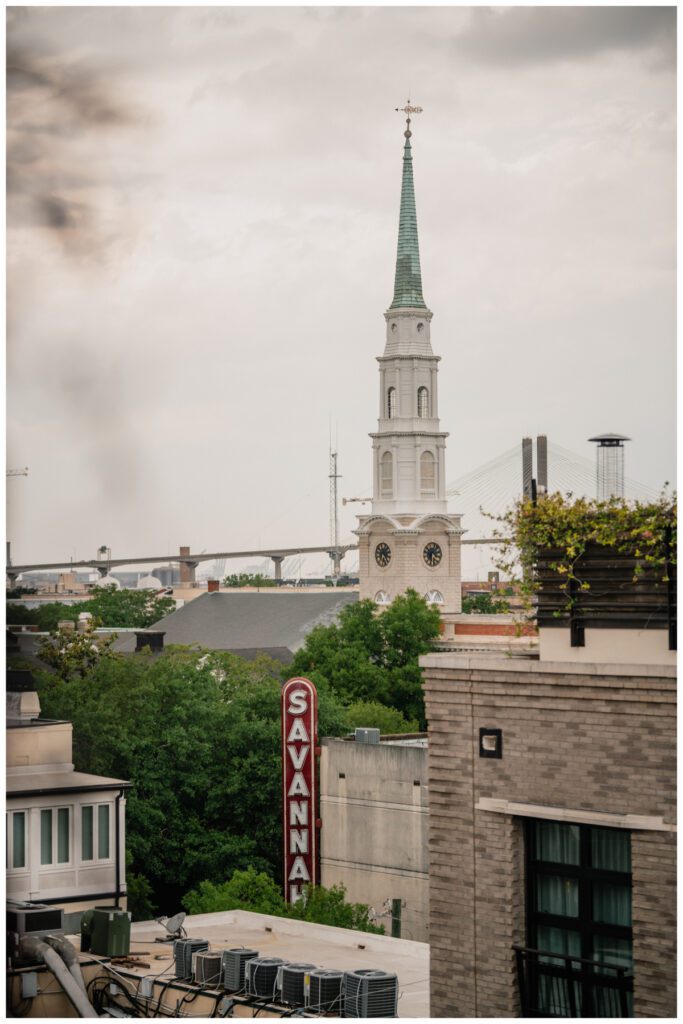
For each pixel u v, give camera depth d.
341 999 26.03
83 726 78.19
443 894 23.61
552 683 22.38
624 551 22.17
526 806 22.56
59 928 31.06
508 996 22.70
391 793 62.94
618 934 22.02
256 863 78.19
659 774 21.28
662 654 21.72
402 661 130.00
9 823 41.28
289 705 66.06
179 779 79.50
